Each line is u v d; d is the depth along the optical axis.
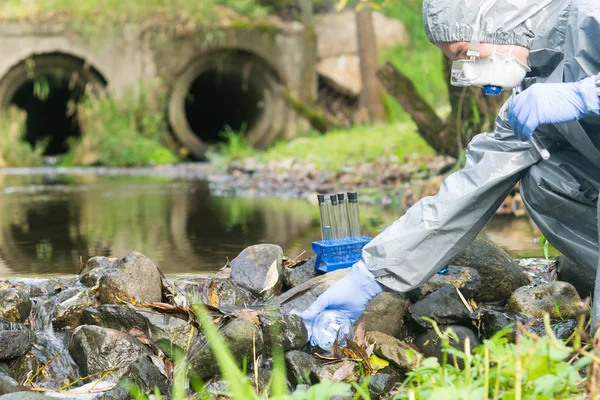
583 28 2.86
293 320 3.11
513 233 5.90
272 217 7.29
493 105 7.74
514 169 3.16
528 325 3.33
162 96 18.14
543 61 3.04
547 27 2.95
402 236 3.18
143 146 17.56
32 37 17.36
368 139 13.67
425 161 10.54
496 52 2.93
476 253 3.69
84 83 18.06
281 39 18.78
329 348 3.13
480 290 3.65
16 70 17.50
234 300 3.59
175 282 3.67
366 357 3.00
